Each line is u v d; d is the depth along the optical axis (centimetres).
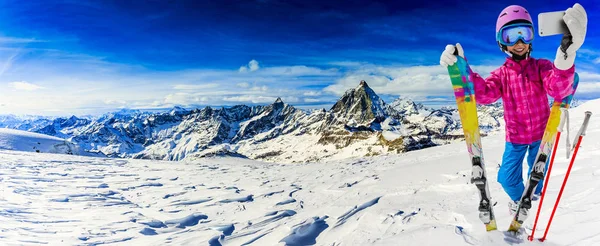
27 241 506
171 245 512
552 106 230
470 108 236
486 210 242
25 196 805
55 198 809
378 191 657
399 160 1255
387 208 491
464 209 390
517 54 260
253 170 1493
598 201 288
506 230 273
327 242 439
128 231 585
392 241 294
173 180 1183
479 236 255
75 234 556
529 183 235
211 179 1200
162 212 727
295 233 491
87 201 802
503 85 271
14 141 4366
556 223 268
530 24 249
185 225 638
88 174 1253
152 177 1248
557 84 221
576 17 195
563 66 212
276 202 748
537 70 255
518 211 239
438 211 415
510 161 276
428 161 968
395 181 726
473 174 240
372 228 422
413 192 574
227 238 530
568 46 205
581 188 349
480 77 266
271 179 1137
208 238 530
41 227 582
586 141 709
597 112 1392
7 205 704
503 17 257
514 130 271
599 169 424
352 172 1071
